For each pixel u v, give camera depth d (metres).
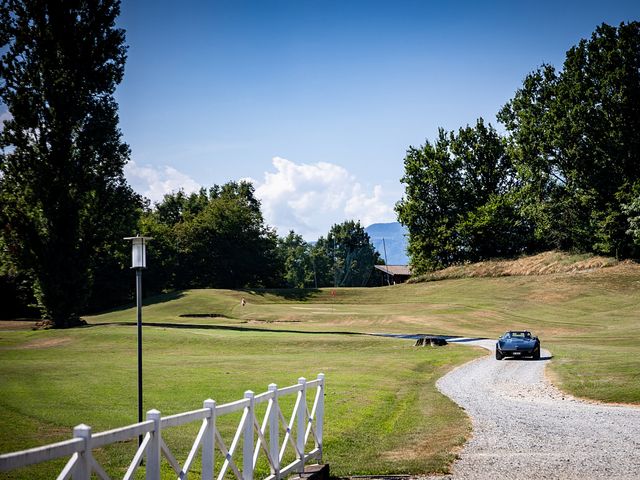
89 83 53.00
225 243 116.69
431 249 105.38
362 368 28.53
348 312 68.56
